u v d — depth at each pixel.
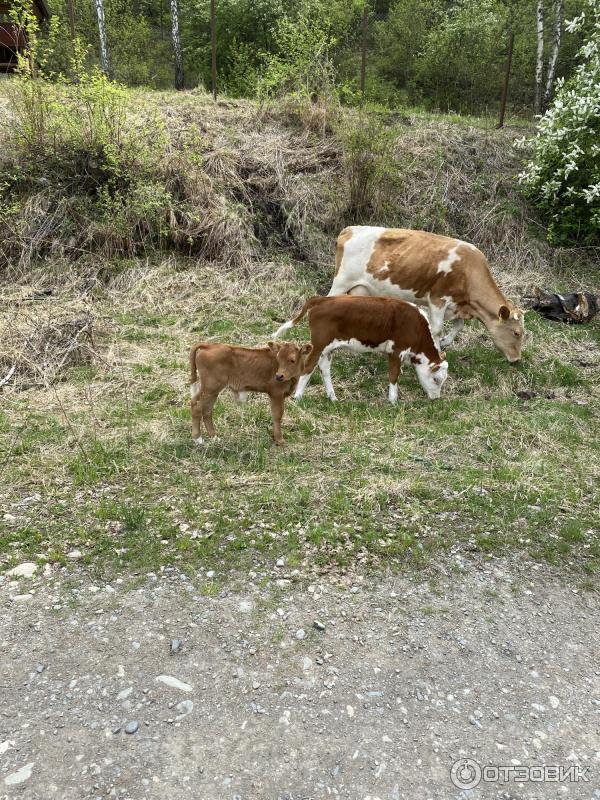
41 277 8.34
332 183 10.37
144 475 4.91
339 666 3.34
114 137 9.48
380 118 10.88
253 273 8.94
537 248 10.27
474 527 4.54
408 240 7.00
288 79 12.25
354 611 3.72
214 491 4.75
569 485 5.12
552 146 9.96
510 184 11.13
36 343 6.74
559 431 5.98
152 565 3.97
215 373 5.13
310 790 2.69
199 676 3.23
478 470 5.23
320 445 5.52
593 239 10.42
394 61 19.30
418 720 3.06
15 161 9.16
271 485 4.84
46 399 5.99
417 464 5.29
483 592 3.96
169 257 9.04
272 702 3.10
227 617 3.61
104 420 5.69
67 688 3.12
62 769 2.72
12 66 12.41
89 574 3.88
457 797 2.70
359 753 2.86
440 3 20.38
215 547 4.16
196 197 9.47
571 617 3.81
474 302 7.09
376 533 4.39
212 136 10.71
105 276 8.55
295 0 18.09
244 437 5.58
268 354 5.16
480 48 17.75
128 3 22.31
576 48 18.44
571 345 8.10
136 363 6.77
